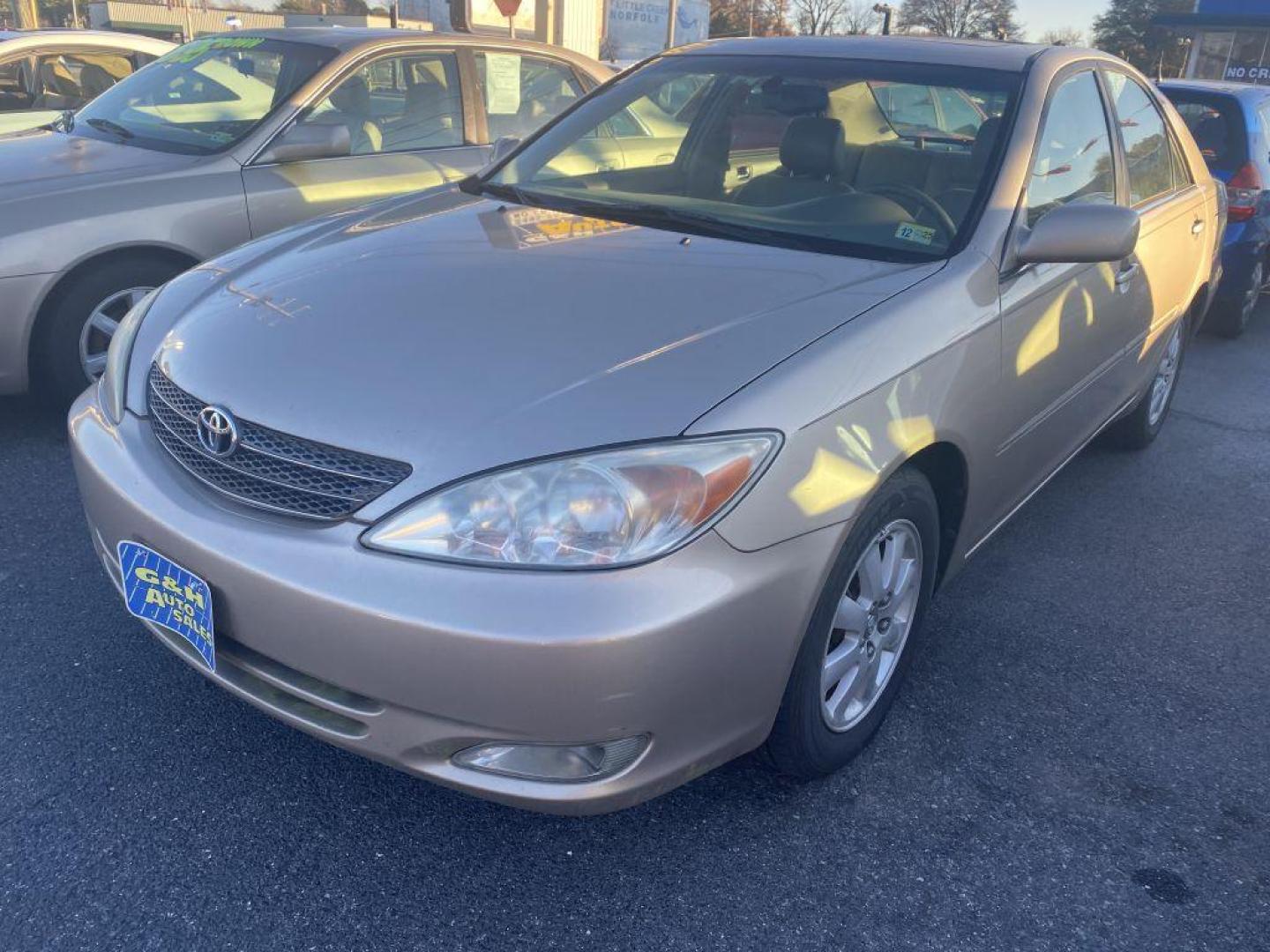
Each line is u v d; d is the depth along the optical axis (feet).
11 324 12.92
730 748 6.84
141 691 8.78
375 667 6.20
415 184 16.12
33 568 10.52
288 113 15.10
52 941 6.47
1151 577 11.91
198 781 7.85
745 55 11.24
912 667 9.78
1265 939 7.02
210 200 14.16
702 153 10.41
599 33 100.37
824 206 9.41
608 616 5.93
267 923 6.70
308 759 8.14
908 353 7.54
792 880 7.26
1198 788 8.43
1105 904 7.22
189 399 7.34
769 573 6.45
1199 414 17.93
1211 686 9.86
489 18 87.04
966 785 8.28
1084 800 8.21
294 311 7.77
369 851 7.31
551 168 11.00
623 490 6.10
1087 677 9.86
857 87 10.23
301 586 6.29
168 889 6.91
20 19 102.68
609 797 6.40
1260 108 23.30
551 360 6.84
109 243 13.39
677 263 8.32
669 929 6.83
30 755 7.99
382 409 6.60
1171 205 13.28
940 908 7.11
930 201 9.25
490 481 6.16
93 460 7.73
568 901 7.00
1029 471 10.27
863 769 8.37
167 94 16.03
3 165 14.05
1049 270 9.52
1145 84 13.42
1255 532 13.30
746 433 6.41
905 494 7.70
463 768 6.41
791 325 7.30
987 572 11.75
